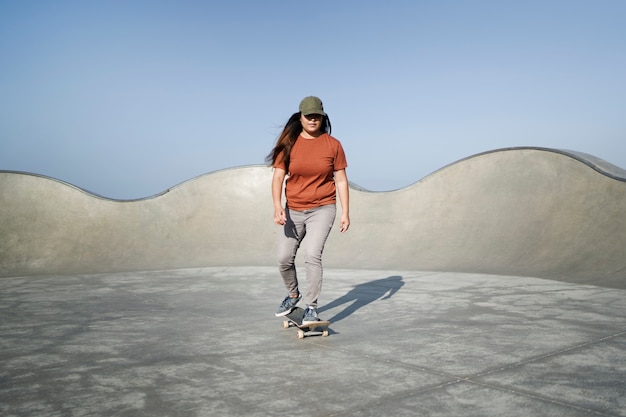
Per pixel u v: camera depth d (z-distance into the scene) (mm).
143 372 3143
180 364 3305
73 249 11164
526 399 2561
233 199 12570
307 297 4027
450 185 10969
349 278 7895
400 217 11078
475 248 9430
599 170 8953
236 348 3703
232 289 6969
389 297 5973
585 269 7555
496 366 3139
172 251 11438
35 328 4555
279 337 4043
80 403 2609
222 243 11734
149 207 12195
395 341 3832
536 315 4766
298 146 4055
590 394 2629
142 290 7035
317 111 3885
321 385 2828
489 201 10203
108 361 3414
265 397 2652
